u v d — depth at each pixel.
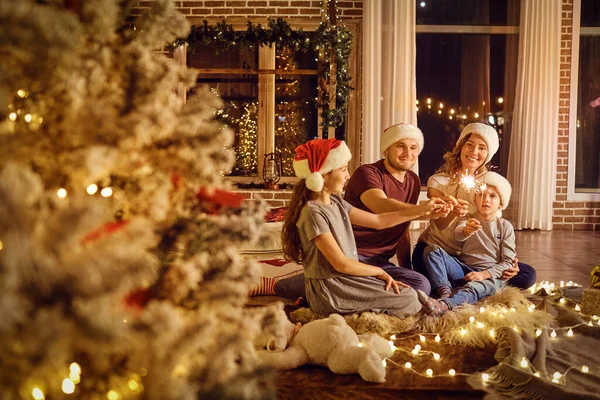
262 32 6.42
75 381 1.16
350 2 6.91
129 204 1.31
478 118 7.27
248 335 1.43
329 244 2.85
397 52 6.84
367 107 6.84
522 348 2.46
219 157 1.37
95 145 1.20
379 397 2.15
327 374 2.34
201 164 1.34
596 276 3.13
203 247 1.37
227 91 7.08
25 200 1.01
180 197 1.42
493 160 7.26
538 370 2.29
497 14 7.14
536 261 5.01
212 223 1.40
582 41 7.15
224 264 1.37
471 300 3.23
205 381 1.21
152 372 1.14
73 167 1.17
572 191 7.07
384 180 3.40
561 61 7.03
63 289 0.97
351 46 6.71
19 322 0.96
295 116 7.11
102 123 1.19
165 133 1.30
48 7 1.15
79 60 1.22
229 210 1.50
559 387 2.09
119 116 1.26
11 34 1.08
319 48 6.43
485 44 7.20
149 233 1.23
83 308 0.98
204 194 1.46
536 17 6.89
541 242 6.06
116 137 1.21
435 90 7.28
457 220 3.52
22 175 1.03
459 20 7.19
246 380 1.29
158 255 1.31
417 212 3.03
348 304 2.92
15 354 1.03
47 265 0.98
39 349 0.97
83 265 1.00
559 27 6.91
